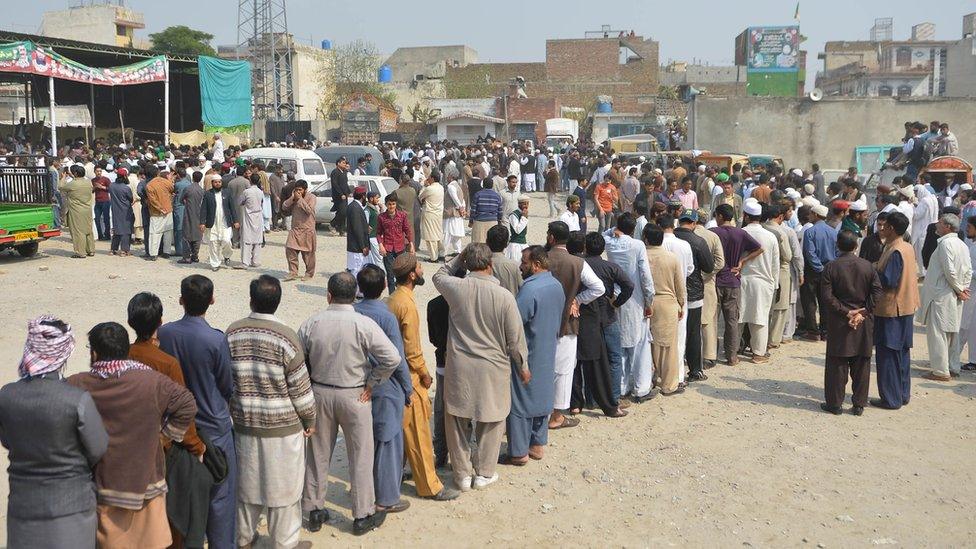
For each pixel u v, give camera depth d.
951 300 9.05
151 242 15.57
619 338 7.86
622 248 8.03
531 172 32.16
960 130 30.50
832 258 10.84
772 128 32.03
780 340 10.65
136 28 66.81
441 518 5.79
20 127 32.97
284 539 4.96
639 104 74.56
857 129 31.42
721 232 9.53
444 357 6.50
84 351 9.63
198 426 4.61
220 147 27.02
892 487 6.32
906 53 81.62
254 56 49.31
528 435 6.69
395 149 35.06
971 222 9.37
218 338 4.64
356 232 12.05
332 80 60.62
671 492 6.23
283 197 19.84
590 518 5.80
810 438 7.36
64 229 19.17
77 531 3.89
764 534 5.57
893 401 8.17
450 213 16.45
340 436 7.48
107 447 3.99
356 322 5.30
